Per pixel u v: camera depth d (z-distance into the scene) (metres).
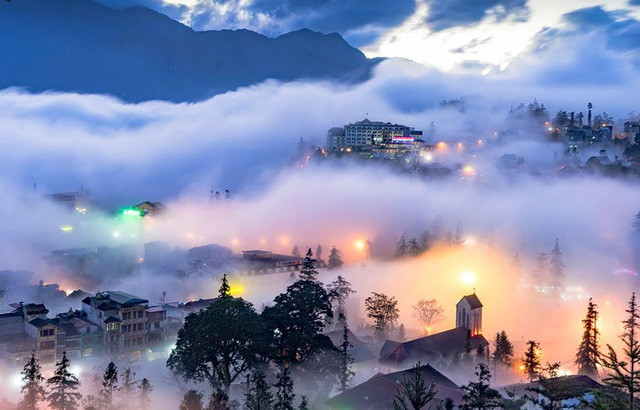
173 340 136.75
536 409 76.69
